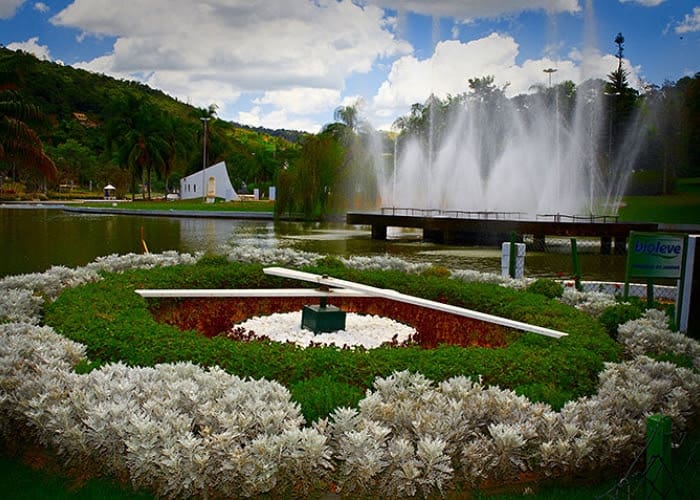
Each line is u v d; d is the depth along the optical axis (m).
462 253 20.45
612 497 3.93
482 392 4.48
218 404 4.11
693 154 48.28
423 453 3.77
